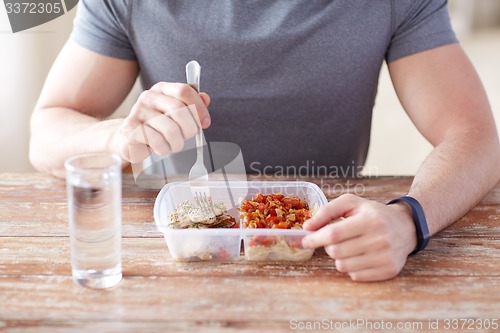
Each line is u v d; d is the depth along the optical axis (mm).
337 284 845
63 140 1270
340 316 764
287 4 1384
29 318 749
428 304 794
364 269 849
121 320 748
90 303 784
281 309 779
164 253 937
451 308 785
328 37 1385
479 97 1311
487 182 1141
